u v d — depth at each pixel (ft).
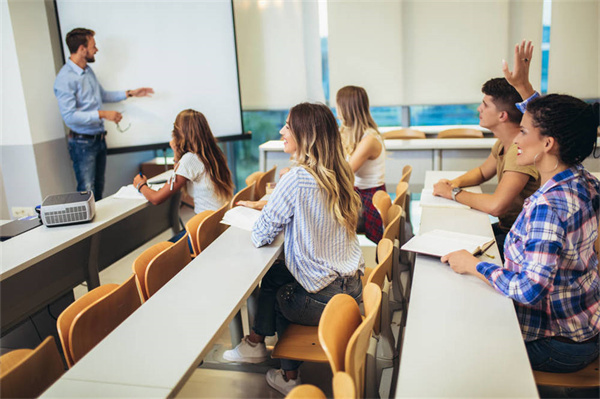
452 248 6.04
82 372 3.93
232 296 5.17
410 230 10.94
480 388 3.64
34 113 13.96
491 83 7.35
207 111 16.06
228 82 16.05
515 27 15.99
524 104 6.82
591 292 4.80
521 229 4.97
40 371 4.21
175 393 3.76
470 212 7.78
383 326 6.97
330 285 6.13
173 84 15.49
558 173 4.65
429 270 5.63
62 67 13.99
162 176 11.58
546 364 4.94
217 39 15.65
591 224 4.58
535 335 4.91
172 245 6.64
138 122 15.37
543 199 4.57
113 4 14.46
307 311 6.15
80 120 13.92
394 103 17.47
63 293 8.59
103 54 14.66
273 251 6.40
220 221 8.10
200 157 9.66
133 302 5.67
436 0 16.26
